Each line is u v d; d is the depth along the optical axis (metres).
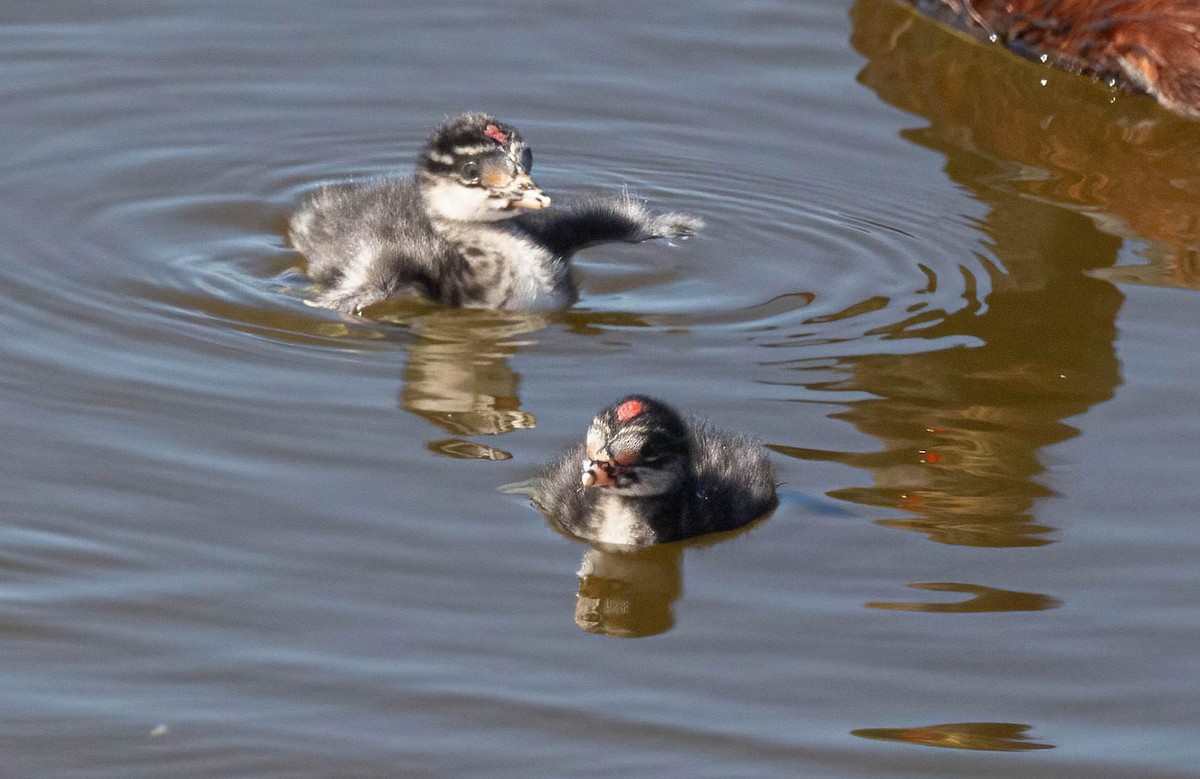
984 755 9.92
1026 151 18.09
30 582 11.20
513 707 10.25
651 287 15.66
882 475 12.73
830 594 11.47
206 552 11.59
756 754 9.91
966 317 14.98
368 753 9.82
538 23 20.22
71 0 20.20
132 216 16.39
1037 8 19.39
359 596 11.23
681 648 10.88
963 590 11.47
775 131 18.36
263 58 19.34
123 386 13.53
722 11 20.50
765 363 14.25
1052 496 12.47
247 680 10.41
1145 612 11.21
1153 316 14.97
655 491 12.13
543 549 11.88
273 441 12.91
